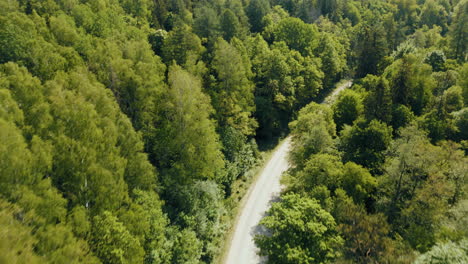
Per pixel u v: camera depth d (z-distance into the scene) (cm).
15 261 1936
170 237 3394
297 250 2609
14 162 2316
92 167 2839
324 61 8831
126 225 2859
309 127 4722
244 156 5541
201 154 4159
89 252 2547
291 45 8762
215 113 4966
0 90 2659
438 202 3334
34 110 2839
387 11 13938
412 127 4456
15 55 3488
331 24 11550
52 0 5144
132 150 3456
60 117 2972
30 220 2280
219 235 4044
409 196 3844
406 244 2891
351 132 4859
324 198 3472
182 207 3891
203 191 4144
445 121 5162
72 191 2819
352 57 11269
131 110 4141
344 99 6028
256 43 7538
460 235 2697
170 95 4166
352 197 3612
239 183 5234
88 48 4412
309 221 2822
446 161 4069
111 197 2898
